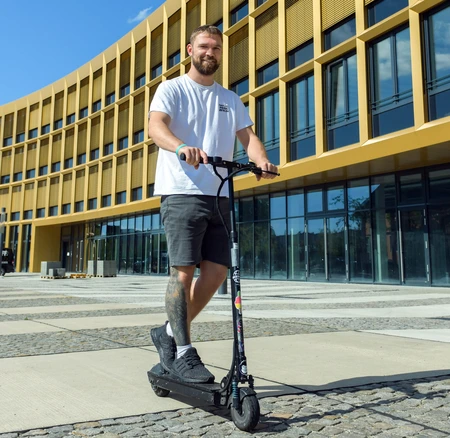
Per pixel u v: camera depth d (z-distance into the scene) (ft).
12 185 143.43
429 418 8.27
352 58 54.60
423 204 50.83
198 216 8.86
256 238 71.20
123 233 106.93
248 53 70.54
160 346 9.34
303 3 60.85
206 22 80.59
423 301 32.24
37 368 11.99
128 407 8.83
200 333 17.81
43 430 7.61
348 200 58.70
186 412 8.55
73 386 10.28
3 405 8.94
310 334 17.46
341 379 10.82
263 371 11.59
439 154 46.42
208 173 9.03
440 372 11.50
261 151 9.61
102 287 54.03
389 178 54.54
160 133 8.45
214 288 9.47
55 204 127.24
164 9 93.97
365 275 56.08
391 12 49.98
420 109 45.32
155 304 30.94
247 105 70.85
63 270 83.76
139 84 101.60
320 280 61.26
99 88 115.65
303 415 8.36
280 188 66.44
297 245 64.90
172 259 8.89
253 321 21.34
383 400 9.25
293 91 62.69
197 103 9.43
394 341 15.87
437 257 49.24
